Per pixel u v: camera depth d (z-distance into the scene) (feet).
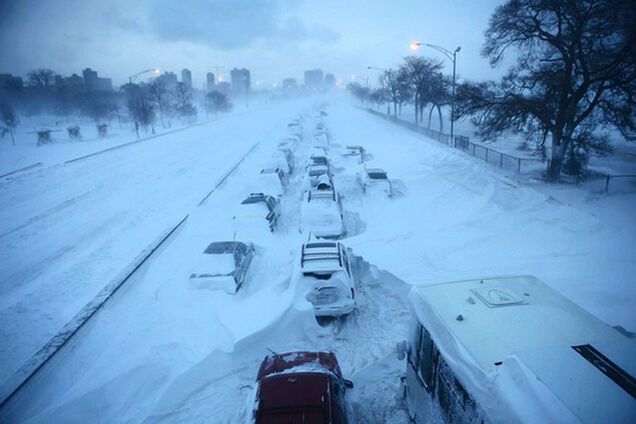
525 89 71.15
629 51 55.72
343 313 28.02
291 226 50.31
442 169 75.25
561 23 62.49
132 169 93.66
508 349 13.39
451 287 17.74
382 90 256.52
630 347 12.56
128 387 22.93
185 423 20.26
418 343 17.76
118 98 363.76
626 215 44.73
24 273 41.22
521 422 10.46
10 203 67.36
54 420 20.58
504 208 51.01
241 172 87.66
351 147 97.50
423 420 17.12
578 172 64.28
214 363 24.32
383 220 50.31
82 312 30.12
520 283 17.84
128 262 42.47
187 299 31.63
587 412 9.80
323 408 17.16
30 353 27.81
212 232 47.62
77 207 64.13
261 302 29.76
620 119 63.05
